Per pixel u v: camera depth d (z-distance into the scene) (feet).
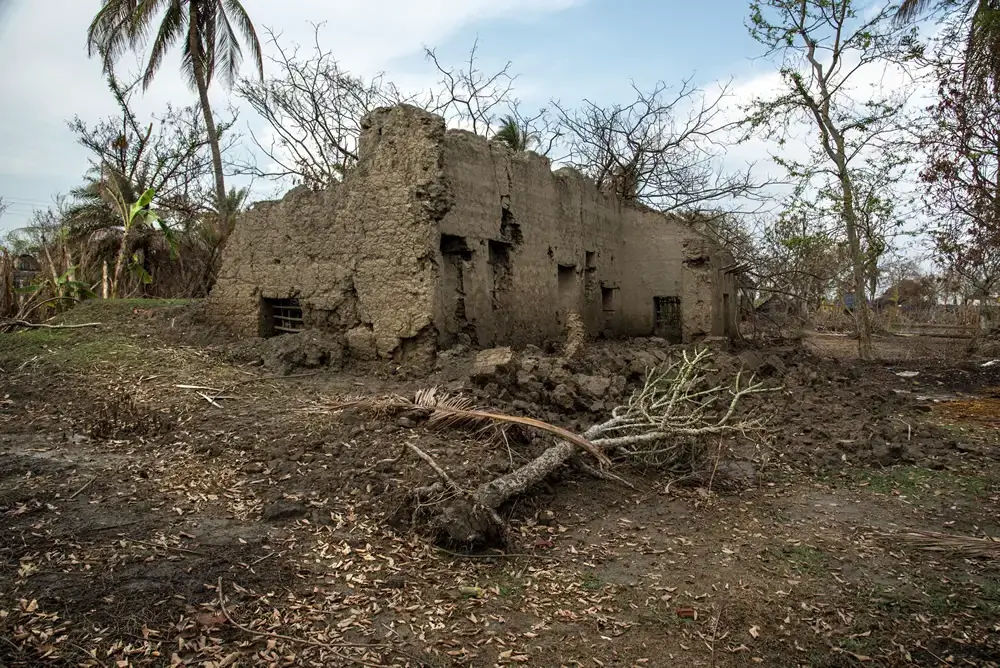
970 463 27.09
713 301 53.62
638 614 15.07
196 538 17.21
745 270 65.72
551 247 48.98
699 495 22.53
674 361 39.60
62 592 14.08
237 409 27.84
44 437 25.76
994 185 49.34
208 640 12.89
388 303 36.45
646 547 18.52
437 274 35.91
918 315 104.88
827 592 16.34
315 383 33.04
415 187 35.45
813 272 68.18
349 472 21.33
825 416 33.06
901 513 21.83
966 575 17.37
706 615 15.11
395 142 36.32
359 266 37.68
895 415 35.40
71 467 21.79
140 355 36.55
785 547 18.85
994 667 13.43
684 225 59.82
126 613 13.48
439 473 19.51
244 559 16.16
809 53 58.65
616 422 24.03
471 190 39.73
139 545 16.53
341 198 38.63
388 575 16.08
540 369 31.17
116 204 71.15
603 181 81.35
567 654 13.44
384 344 36.52
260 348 37.96
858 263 60.08
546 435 25.30
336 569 16.22
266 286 42.37
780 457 26.99
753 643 14.10
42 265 58.85
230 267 44.27
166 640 12.78
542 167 47.91
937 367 55.52
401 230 35.94
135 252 78.23
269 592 14.83
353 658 12.81
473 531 17.52
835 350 70.69
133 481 20.92
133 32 82.23
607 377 32.73
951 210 51.72
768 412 32.86
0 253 52.19
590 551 18.15
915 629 14.80
